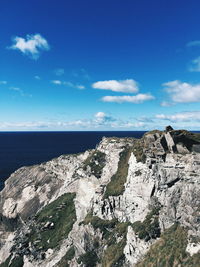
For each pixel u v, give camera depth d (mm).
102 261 70750
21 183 167500
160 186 67125
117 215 81062
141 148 79750
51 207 124438
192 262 48562
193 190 58500
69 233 91062
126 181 85312
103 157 114875
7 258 103875
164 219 61594
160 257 54531
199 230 51719
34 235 106812
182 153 66562
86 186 106875
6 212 149250
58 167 161500
